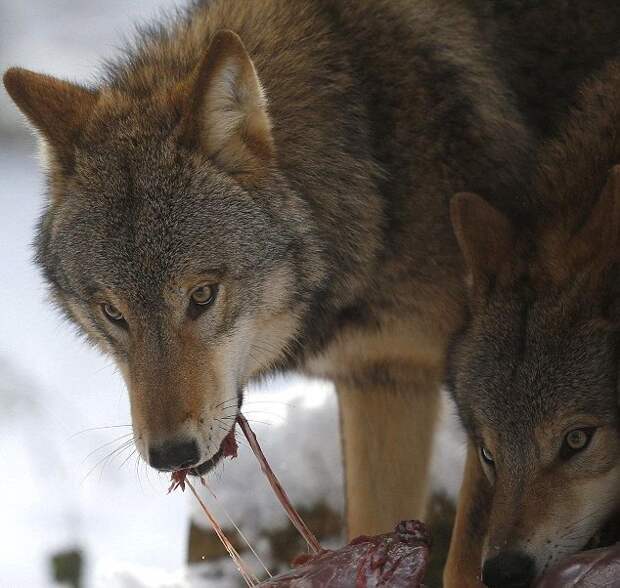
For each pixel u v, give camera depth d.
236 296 10.29
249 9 11.38
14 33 23.53
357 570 8.46
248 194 10.38
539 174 11.01
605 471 9.50
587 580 8.04
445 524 12.55
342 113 10.91
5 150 21.72
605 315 9.70
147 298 10.11
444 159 11.09
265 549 12.59
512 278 10.20
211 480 12.77
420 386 11.95
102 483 14.48
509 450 9.65
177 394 9.90
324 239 10.80
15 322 17.59
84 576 13.18
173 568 13.31
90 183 10.34
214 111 10.26
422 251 11.05
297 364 11.35
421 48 11.21
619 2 12.03
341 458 12.66
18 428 14.90
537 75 11.90
